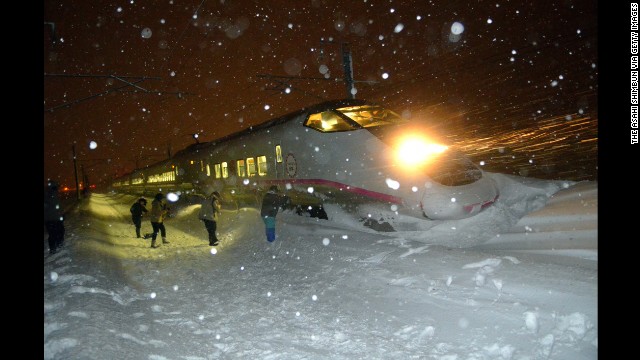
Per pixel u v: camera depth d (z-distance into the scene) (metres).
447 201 8.62
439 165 9.26
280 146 12.62
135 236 14.84
